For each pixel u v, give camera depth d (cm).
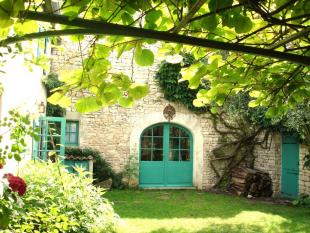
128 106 175
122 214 684
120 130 972
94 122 955
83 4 132
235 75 202
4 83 358
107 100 168
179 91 996
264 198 924
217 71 203
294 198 909
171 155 1030
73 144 959
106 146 960
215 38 183
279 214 730
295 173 911
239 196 932
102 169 936
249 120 1016
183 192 958
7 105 388
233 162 1033
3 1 96
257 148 1037
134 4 134
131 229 580
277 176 962
